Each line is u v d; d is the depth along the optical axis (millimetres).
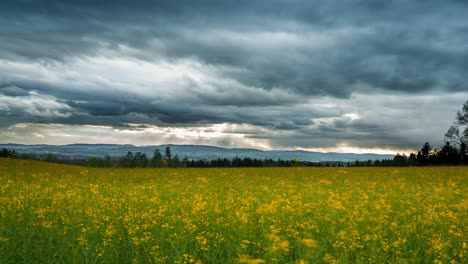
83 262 9203
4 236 10602
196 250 9914
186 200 16547
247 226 11695
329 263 8898
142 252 9867
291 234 10859
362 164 74188
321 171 40406
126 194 19641
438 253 9680
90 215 13164
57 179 28250
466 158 78125
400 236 11078
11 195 18656
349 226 11594
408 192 21562
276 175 34875
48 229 11312
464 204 15836
